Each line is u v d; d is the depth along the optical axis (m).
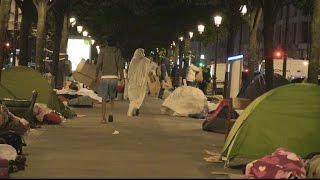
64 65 31.91
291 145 10.48
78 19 45.97
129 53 49.94
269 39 17.34
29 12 24.05
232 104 12.80
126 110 22.77
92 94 25.84
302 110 10.60
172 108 20.92
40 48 23.59
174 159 10.59
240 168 10.06
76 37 49.03
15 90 16.97
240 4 27.06
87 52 48.88
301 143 10.50
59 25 28.84
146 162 10.10
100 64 17.17
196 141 13.42
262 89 16.89
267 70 16.95
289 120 10.55
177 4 45.53
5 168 8.43
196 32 51.00
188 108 20.75
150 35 48.56
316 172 8.87
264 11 17.58
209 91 41.12
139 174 8.80
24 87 17.03
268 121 10.48
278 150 9.29
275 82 17.58
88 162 9.92
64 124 16.23
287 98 10.59
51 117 15.79
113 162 9.98
